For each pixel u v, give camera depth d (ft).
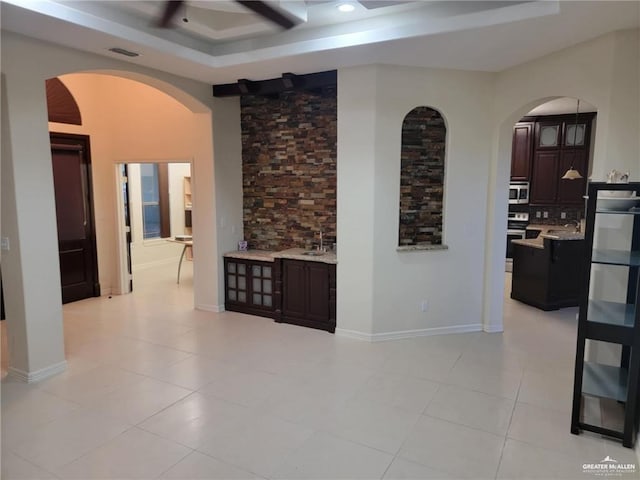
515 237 26.81
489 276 16.24
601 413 10.64
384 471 8.68
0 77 11.19
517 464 8.89
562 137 25.71
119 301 20.79
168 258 31.27
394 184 15.05
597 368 10.75
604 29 10.98
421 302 15.87
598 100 11.62
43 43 11.93
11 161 11.55
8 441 9.63
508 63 14.26
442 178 15.97
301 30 13.30
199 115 17.99
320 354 14.39
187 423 10.36
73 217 20.25
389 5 10.71
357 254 15.42
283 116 18.16
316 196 17.88
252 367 13.43
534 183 26.71
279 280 17.35
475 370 13.20
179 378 12.68
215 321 17.79
